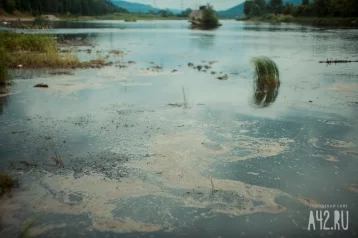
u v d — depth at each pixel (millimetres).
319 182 5641
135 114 9367
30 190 5305
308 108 10070
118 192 5301
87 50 25328
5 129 8047
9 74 15070
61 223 4531
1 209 4789
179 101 10812
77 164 6227
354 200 5121
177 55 23422
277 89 12781
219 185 5531
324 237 4312
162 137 7594
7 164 6191
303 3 101438
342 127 8289
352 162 6355
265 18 114500
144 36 42812
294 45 30562
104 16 130125
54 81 13836
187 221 4625
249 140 7438
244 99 11156
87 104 10398
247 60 20875
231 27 72250
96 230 4410
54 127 8234
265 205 4996
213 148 6984
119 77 14867
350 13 67938
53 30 48375
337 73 16203
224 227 4504
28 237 4242
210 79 14688
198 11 82062
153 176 5816
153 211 4836
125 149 6918
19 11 97375
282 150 6910
